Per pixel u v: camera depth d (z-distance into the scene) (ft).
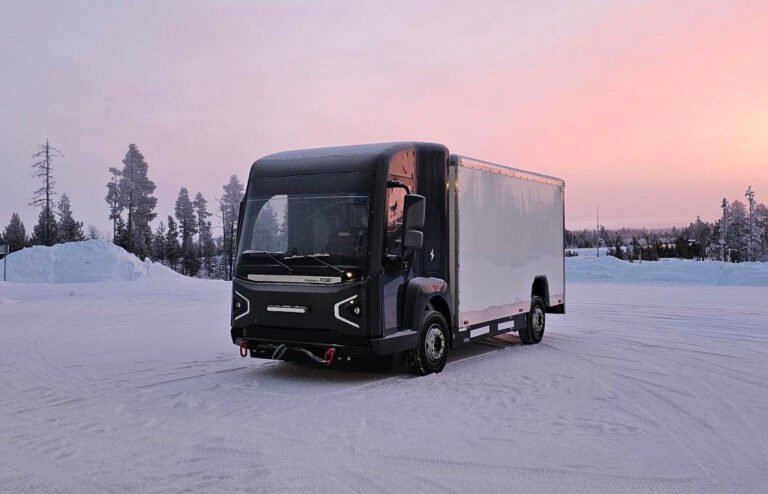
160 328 53.11
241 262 30.73
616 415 23.65
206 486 16.38
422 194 31.76
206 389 28.58
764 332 48.49
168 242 333.21
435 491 16.10
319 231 29.14
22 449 19.80
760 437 20.84
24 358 37.40
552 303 45.70
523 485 16.49
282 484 16.51
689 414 23.81
